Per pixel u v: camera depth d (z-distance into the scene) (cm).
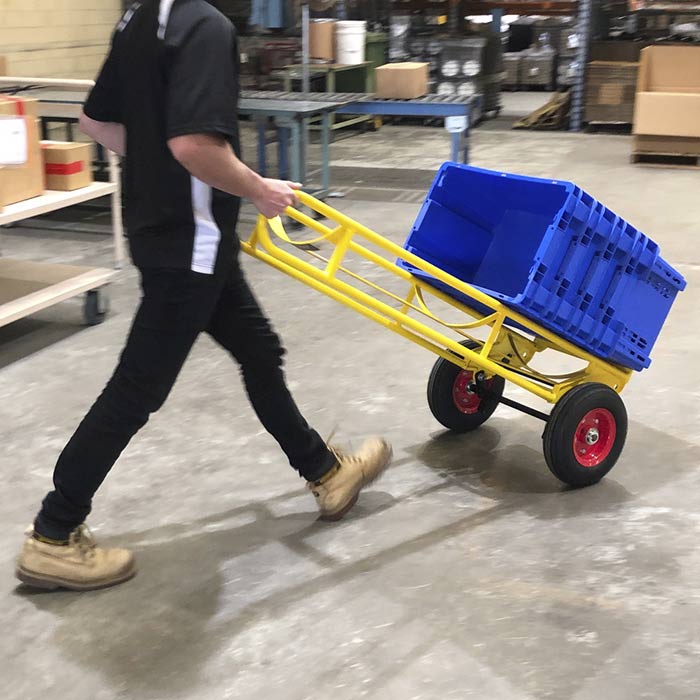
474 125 1000
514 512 246
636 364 267
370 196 658
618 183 684
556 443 248
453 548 228
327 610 204
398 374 341
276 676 182
